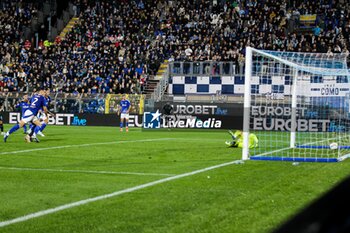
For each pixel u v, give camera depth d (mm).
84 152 16766
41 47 47125
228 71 37156
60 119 39531
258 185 9469
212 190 8961
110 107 38594
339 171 11297
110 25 48500
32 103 20969
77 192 8953
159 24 46969
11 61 46031
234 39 42812
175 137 25609
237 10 46000
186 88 37844
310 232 1222
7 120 40062
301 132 25875
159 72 42500
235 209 7203
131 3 50188
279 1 45812
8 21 50719
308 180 9883
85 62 44312
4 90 42969
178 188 9250
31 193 8836
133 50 44125
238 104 34906
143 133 29156
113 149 17969
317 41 39469
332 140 21750
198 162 13891
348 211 1236
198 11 47281
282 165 12727
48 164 13359
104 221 6523
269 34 42000
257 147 18828
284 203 7598
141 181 10273
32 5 52312
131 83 40969
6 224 6363
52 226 6250
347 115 21359
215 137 25922
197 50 42375
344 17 42219
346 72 17297
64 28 51156
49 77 43656
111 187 9500
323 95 21578
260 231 5836
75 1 52562
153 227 6133
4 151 16969
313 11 44281
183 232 5848
